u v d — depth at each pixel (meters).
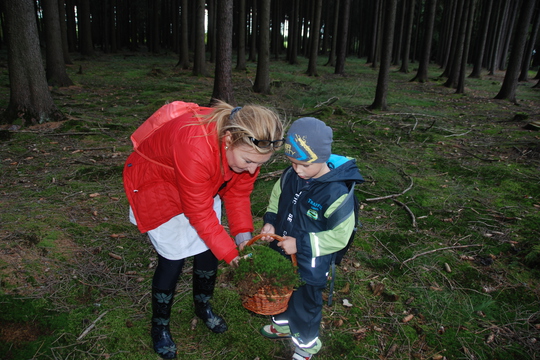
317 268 2.04
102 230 3.65
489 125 9.30
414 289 3.06
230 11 9.29
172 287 2.20
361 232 3.89
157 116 1.98
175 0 34.12
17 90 6.89
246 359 2.36
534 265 3.40
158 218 2.00
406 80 21.52
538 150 6.87
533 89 18.16
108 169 5.17
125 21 42.06
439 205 4.60
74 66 19.12
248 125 1.67
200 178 1.76
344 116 9.68
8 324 2.46
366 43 47.34
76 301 2.72
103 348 2.35
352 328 2.65
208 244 1.93
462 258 3.51
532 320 2.77
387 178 5.42
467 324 2.72
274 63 29.25
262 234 2.00
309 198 2.03
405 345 2.51
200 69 17.48
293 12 28.09
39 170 5.06
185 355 2.36
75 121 7.14
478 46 21.89
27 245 3.27
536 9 21.17
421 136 7.96
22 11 6.60
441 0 37.84
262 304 1.92
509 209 4.54
